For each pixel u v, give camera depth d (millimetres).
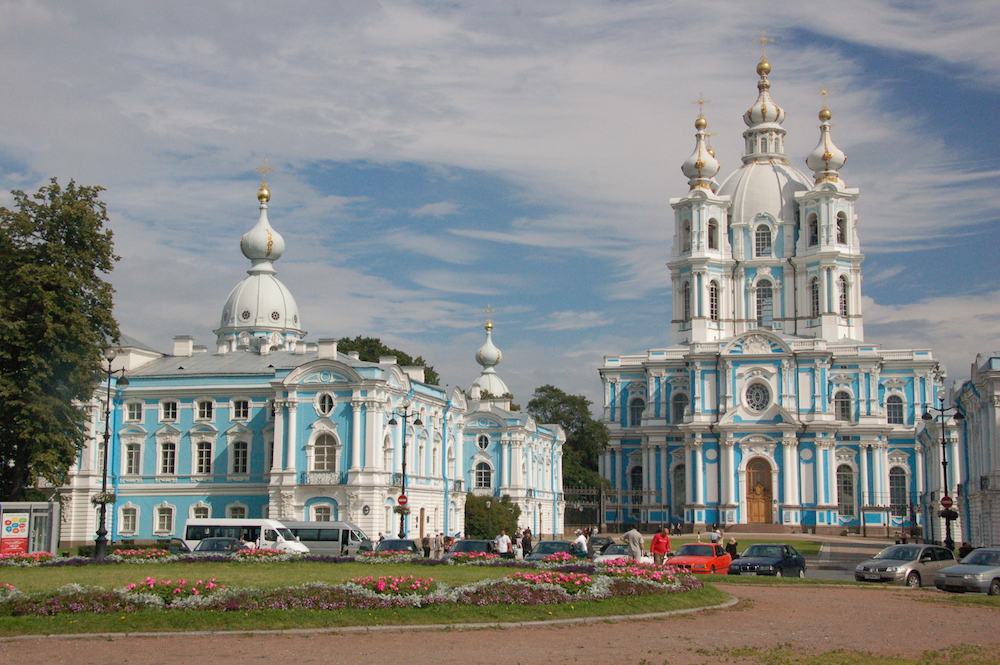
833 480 126812
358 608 33656
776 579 51156
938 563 52000
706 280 143000
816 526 125312
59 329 66625
